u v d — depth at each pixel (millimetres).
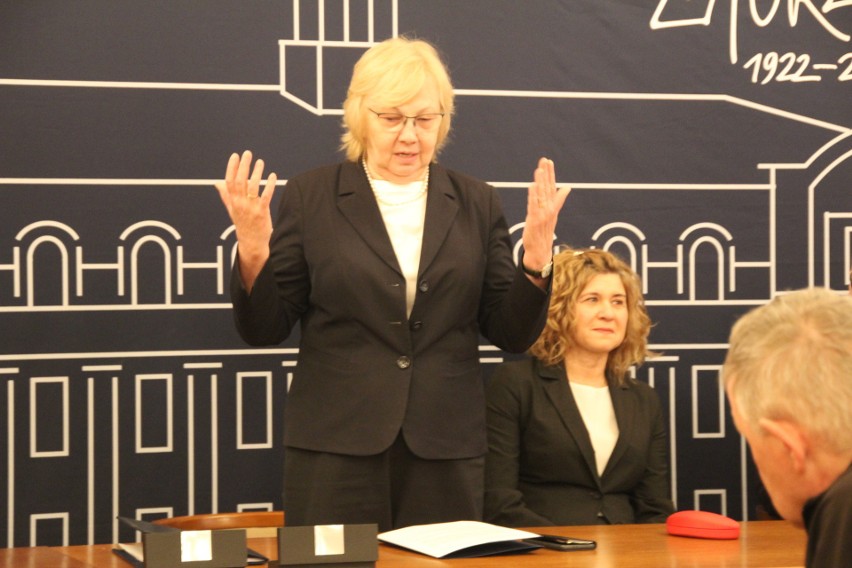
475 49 3703
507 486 3361
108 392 3500
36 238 3447
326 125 3625
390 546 2221
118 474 3508
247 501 3590
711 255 3852
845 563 1193
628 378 3635
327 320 2664
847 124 3916
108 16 3477
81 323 3479
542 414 3420
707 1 3838
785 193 3887
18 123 3430
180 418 3545
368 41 3639
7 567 2025
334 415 2594
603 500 3400
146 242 3516
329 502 2562
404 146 2719
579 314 3463
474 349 2736
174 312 3541
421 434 2582
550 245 2551
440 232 2697
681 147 3830
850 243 3918
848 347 1258
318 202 2736
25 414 3445
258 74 3576
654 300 3830
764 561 2059
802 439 1267
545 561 2055
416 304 2637
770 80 3877
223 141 3559
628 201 3805
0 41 3408
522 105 3736
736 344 1342
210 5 3541
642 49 3803
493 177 3725
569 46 3762
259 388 3598
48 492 3461
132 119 3500
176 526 2980
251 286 2494
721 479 3863
